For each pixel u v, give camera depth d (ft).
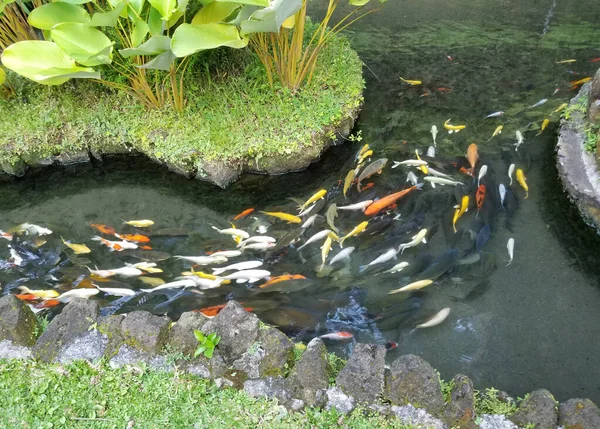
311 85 14.90
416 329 10.32
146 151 14.43
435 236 12.11
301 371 8.33
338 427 7.88
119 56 14.70
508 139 14.74
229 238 12.85
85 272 11.93
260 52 14.12
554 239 11.96
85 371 8.70
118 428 8.02
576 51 17.81
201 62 14.88
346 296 10.93
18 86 15.19
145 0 13.71
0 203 14.49
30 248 12.69
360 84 15.55
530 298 10.84
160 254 12.28
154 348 8.82
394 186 13.56
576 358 9.82
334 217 12.73
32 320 9.50
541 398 7.68
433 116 15.79
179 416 8.13
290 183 14.32
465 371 9.70
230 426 7.97
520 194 13.05
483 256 11.64
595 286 11.02
